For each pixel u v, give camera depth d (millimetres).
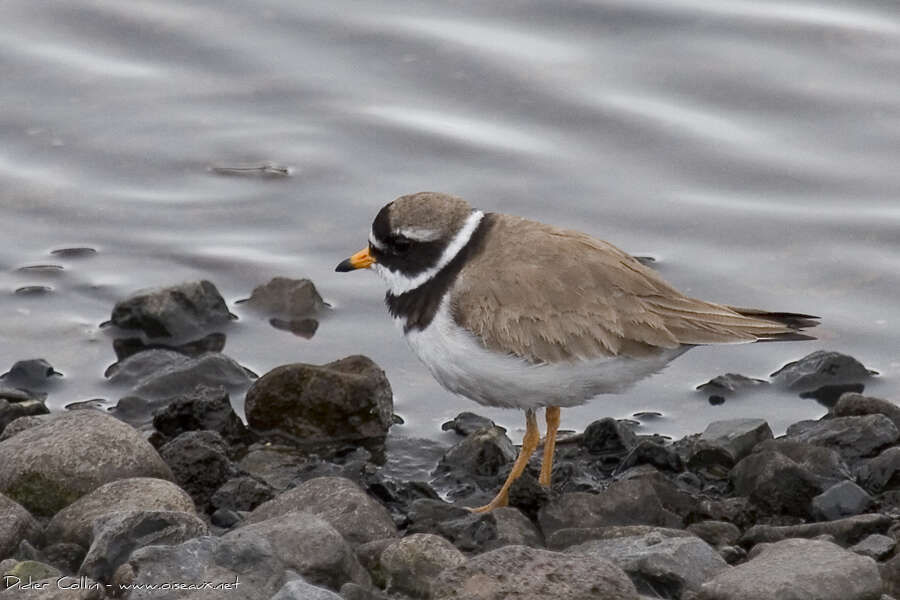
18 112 18047
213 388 13227
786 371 14242
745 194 16781
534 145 17453
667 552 9656
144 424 13148
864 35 18406
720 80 18047
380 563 9812
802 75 18016
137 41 19062
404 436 13172
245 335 14992
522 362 11219
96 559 9508
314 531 9703
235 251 16359
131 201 17047
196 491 11523
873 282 15562
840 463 11781
